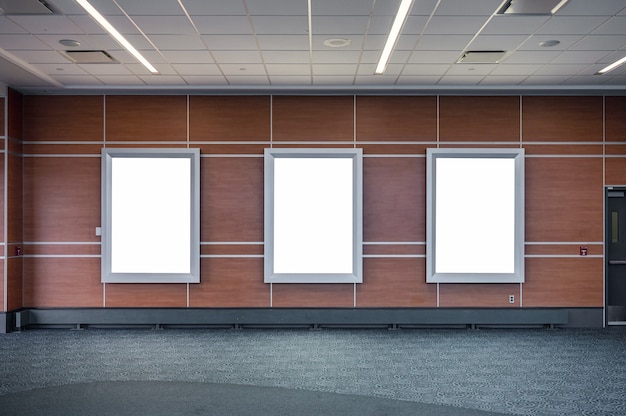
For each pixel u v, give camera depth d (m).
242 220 9.75
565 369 6.95
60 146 9.75
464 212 9.75
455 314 9.55
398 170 9.77
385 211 9.75
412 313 9.56
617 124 9.82
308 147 9.77
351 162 9.77
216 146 9.77
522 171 9.68
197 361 7.38
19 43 7.40
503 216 9.75
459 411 5.38
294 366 7.12
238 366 7.11
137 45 7.48
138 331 9.44
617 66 8.41
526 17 6.49
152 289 9.71
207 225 9.75
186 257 9.73
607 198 9.80
